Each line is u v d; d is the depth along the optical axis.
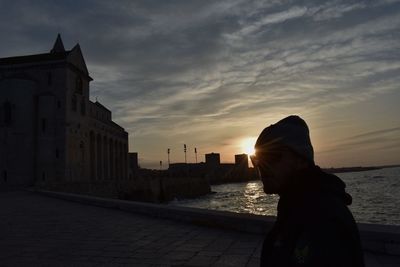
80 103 73.38
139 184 87.44
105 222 15.43
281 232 1.91
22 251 10.27
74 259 9.17
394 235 7.94
